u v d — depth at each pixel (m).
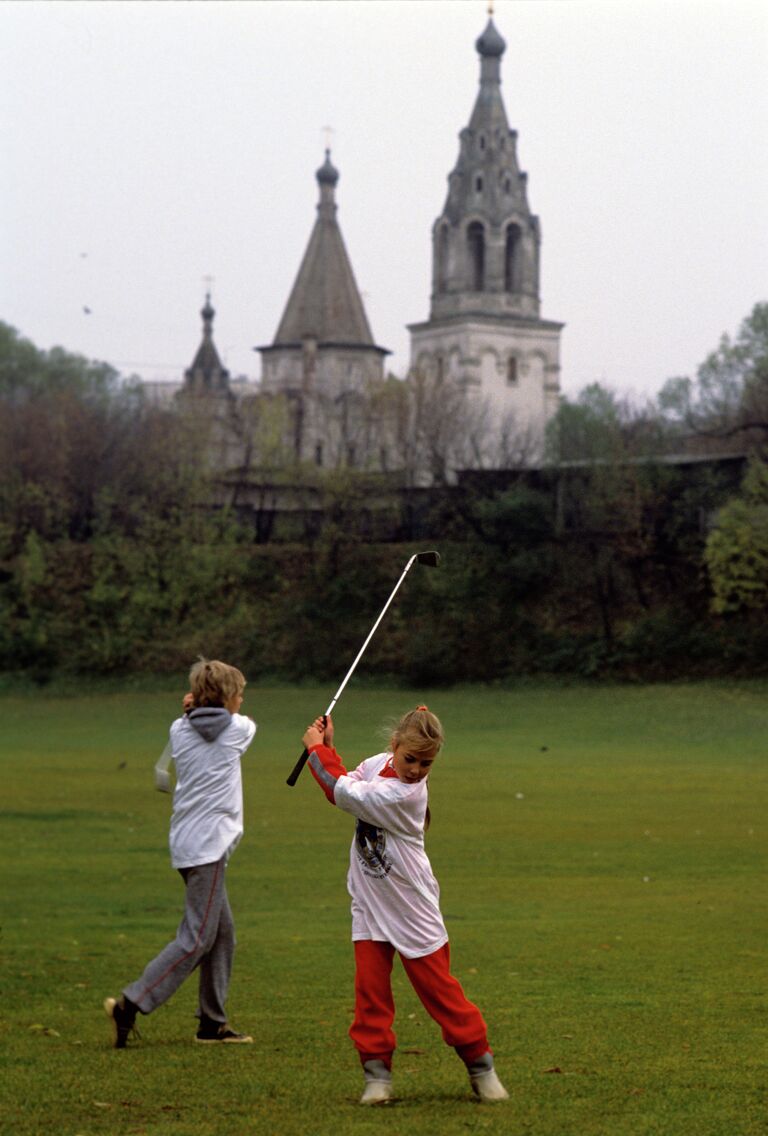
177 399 146.00
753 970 18.41
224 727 13.33
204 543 125.69
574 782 56.47
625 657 106.44
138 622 120.81
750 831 39.78
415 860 11.09
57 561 125.00
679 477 112.25
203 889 13.28
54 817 43.12
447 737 81.50
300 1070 12.09
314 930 22.64
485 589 114.81
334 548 122.06
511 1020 14.76
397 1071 12.30
